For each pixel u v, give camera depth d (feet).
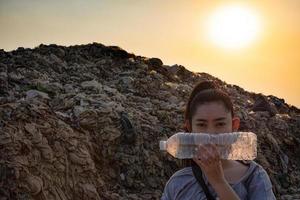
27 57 22.45
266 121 22.61
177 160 16.07
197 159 4.29
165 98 21.12
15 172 11.75
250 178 4.50
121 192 14.42
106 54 25.43
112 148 15.43
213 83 4.94
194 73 27.71
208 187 4.50
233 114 4.75
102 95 18.44
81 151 13.76
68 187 12.91
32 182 11.87
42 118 13.83
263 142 20.56
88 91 19.22
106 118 15.84
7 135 12.42
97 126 15.58
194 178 4.59
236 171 4.52
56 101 17.07
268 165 19.31
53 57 23.15
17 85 18.06
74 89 19.13
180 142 4.42
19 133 12.75
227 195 4.19
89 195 13.12
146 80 22.56
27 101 15.25
